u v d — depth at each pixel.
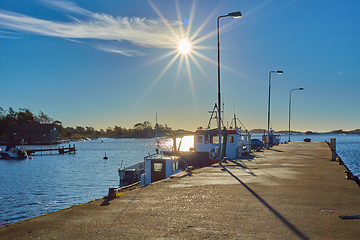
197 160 31.48
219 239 6.47
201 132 31.67
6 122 164.88
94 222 7.72
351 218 8.07
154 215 8.39
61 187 35.72
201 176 16.69
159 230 7.08
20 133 152.88
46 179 42.66
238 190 12.20
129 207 9.33
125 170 30.11
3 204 26.66
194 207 9.30
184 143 32.88
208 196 11.00
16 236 6.69
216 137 31.22
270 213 8.58
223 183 14.07
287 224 7.52
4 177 44.81
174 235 6.73
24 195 30.77
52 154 98.81
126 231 7.01
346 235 6.70
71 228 7.24
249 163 24.02
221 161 24.61
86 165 64.31
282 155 32.16
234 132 31.14
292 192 11.71
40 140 154.50
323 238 6.51
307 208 9.16
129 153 106.44
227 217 8.17
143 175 25.14
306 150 40.84
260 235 6.72
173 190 12.28
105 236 6.67
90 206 9.47
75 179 42.66
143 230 7.08
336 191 11.91
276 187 12.87
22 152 82.44
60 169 56.19
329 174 17.08
